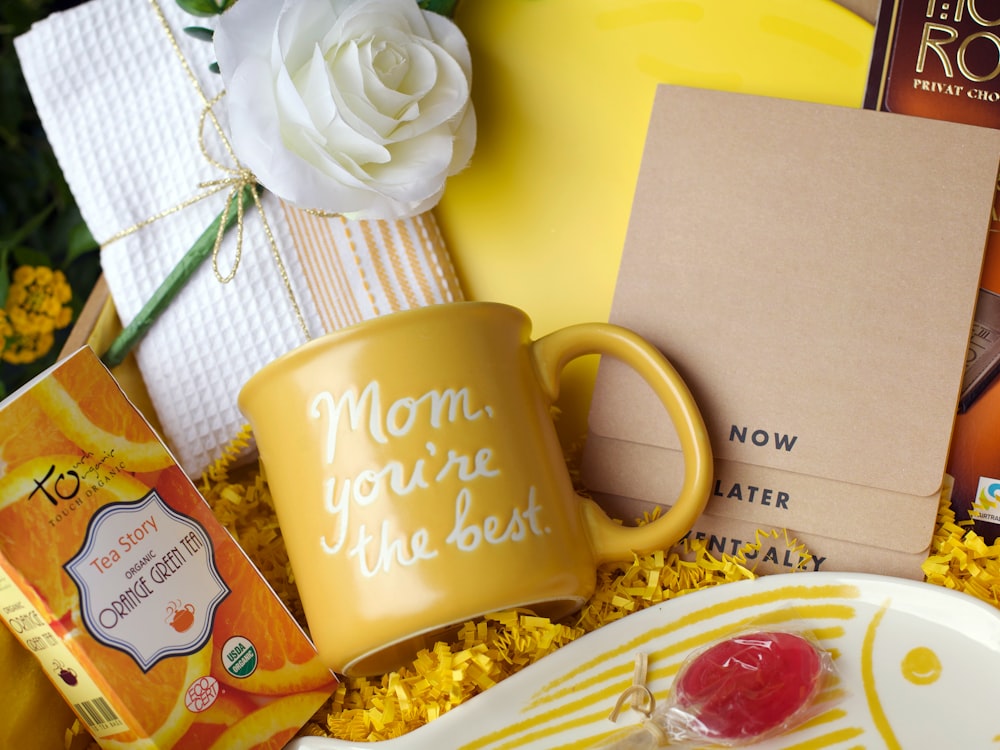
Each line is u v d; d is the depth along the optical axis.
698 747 0.45
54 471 0.42
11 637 0.46
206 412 0.57
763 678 0.44
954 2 0.51
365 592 0.43
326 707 0.51
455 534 0.43
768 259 0.51
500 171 0.57
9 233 0.80
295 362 0.44
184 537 0.46
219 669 0.46
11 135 0.80
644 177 0.53
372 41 0.47
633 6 0.54
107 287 0.60
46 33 0.57
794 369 0.51
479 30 0.56
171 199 0.56
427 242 0.55
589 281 0.56
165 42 0.56
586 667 0.48
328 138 0.46
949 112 0.51
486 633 0.49
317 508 0.45
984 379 0.52
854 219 0.51
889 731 0.45
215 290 0.56
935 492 0.49
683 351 0.52
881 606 0.48
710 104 0.52
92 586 0.43
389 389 0.43
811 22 0.53
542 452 0.46
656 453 0.53
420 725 0.48
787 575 0.49
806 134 0.51
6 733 0.45
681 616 0.49
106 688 0.42
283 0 0.47
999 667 0.46
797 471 0.51
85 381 0.44
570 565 0.45
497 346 0.45
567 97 0.56
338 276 0.55
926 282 0.50
